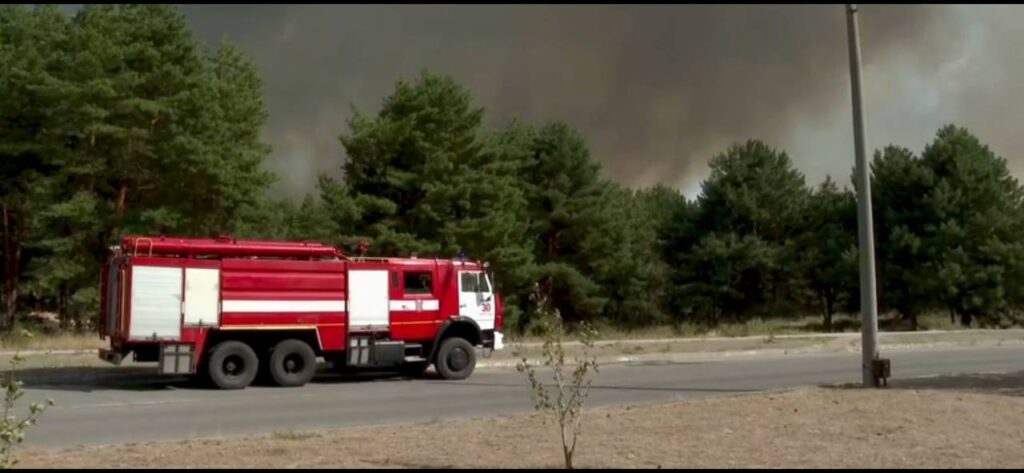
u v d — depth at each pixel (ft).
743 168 176.04
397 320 73.20
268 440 35.73
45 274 116.67
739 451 31.58
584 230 165.99
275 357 68.03
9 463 29.94
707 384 65.41
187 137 118.42
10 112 119.55
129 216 118.93
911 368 77.61
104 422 46.16
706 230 176.45
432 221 132.46
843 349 110.93
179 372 65.21
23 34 127.24
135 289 64.80
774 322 168.25
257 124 139.64
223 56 147.64
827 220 175.73
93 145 120.67
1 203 127.44
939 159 161.07
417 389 65.77
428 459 30.68
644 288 177.58
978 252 154.71
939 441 33.35
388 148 131.75
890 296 158.20
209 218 125.49
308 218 136.56
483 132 141.28
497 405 54.03
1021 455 30.58
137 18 122.72
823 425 37.37
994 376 62.75
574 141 167.32
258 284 68.49
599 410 44.34
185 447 33.78
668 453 31.35
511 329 138.31
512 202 145.28
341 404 55.31
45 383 69.10
